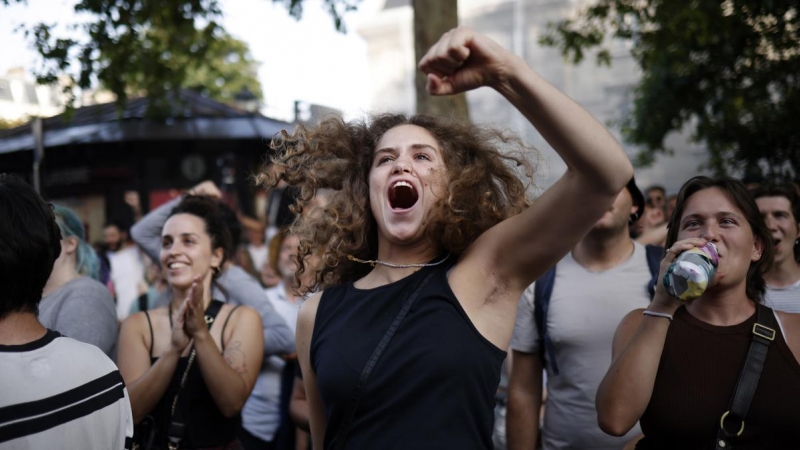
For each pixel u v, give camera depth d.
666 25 9.56
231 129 9.75
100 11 8.63
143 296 4.79
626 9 10.11
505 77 1.58
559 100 1.59
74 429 1.74
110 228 9.16
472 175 1.98
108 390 1.84
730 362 2.23
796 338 2.24
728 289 2.30
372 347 1.84
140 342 2.92
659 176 23.81
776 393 2.17
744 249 2.31
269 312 3.70
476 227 1.99
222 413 2.80
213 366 2.71
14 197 1.79
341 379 1.83
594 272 3.11
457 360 1.78
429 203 1.97
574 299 3.06
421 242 2.00
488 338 1.88
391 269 2.01
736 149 11.48
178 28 9.02
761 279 2.45
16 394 1.67
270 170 2.32
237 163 10.09
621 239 3.12
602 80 25.59
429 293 1.88
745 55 9.58
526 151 2.20
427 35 7.20
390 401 1.78
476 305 1.88
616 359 2.33
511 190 2.11
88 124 9.92
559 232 1.79
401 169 1.96
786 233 3.46
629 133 13.54
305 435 3.85
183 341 2.71
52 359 1.76
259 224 7.86
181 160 9.95
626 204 3.05
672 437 2.25
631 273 3.09
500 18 27.69
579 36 10.94
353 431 1.81
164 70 9.22
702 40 8.54
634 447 2.52
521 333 3.17
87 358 1.84
